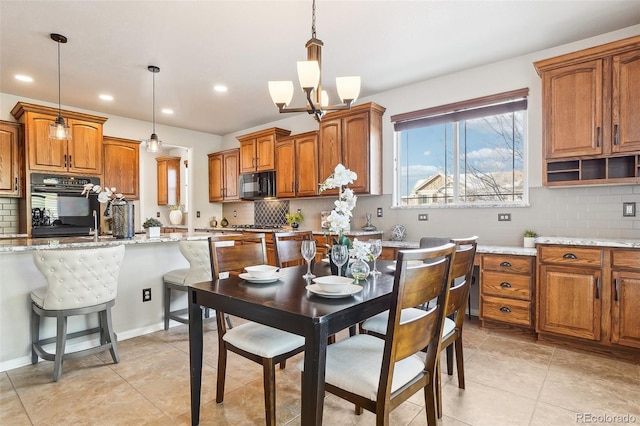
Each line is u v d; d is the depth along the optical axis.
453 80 3.84
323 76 3.87
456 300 1.75
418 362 1.49
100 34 2.92
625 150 2.64
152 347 2.82
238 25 2.80
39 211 4.19
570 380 2.23
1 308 2.43
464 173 3.88
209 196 6.62
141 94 4.39
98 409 1.92
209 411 1.89
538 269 2.86
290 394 2.07
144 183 7.16
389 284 1.79
